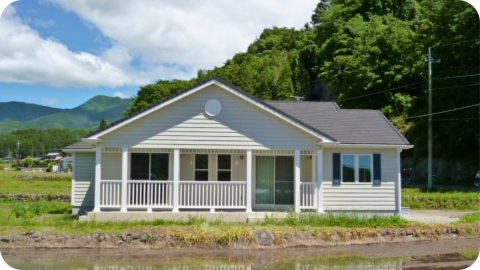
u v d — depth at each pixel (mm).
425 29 38500
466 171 34406
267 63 85312
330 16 59875
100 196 15391
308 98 66062
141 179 16219
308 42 72625
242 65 77125
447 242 14055
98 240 12695
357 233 13867
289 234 13312
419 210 21219
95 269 10320
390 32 44875
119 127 15156
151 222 14305
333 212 16359
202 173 16797
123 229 13344
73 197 17375
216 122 15586
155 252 12180
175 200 15203
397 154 16906
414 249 12953
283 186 16812
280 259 11547
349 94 45688
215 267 10680
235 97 15664
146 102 77188
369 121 18812
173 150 15781
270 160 16875
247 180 15508
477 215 17047
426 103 39344
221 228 13625
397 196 16766
